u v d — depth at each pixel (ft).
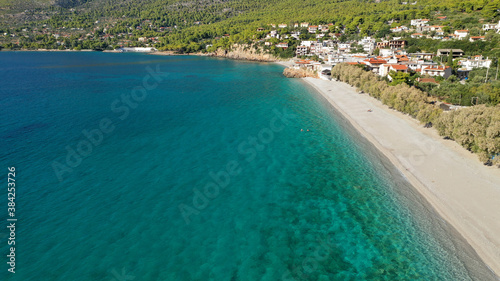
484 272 78.79
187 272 78.74
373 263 82.43
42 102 254.06
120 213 102.01
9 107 234.38
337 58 442.50
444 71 305.12
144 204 107.45
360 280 77.15
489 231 91.56
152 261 82.12
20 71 460.14
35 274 77.10
